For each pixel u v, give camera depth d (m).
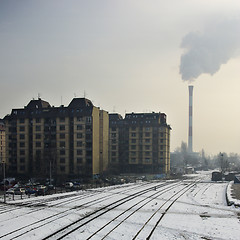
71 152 85.88
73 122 86.19
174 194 53.19
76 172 84.00
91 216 31.75
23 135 90.69
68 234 24.91
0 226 27.20
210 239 24.61
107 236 24.45
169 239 24.30
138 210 35.81
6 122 93.19
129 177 93.12
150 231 26.38
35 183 70.00
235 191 57.41
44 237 24.03
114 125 113.69
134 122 112.25
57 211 34.09
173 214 33.97
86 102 89.44
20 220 29.47
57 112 87.81
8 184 66.56
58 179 77.56
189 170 148.00
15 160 91.31
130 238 24.14
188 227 28.08
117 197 46.56
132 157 111.12
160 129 109.69
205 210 36.66
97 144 88.62
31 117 90.25
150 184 73.44
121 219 30.56
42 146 88.12
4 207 36.47
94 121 86.31
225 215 33.72
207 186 72.31
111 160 112.62
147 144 110.19
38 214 32.28
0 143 107.00
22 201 41.22
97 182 75.94
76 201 41.56
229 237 25.17
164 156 108.81
